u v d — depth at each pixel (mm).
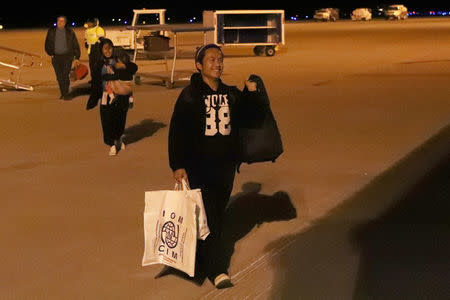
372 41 34531
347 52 27109
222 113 4559
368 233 5770
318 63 22375
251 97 4551
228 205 6609
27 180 7762
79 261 5262
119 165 8406
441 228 5855
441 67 19578
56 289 4754
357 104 12867
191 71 17906
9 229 6043
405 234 5727
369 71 19172
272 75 18891
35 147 9633
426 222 6023
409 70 19047
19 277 4977
